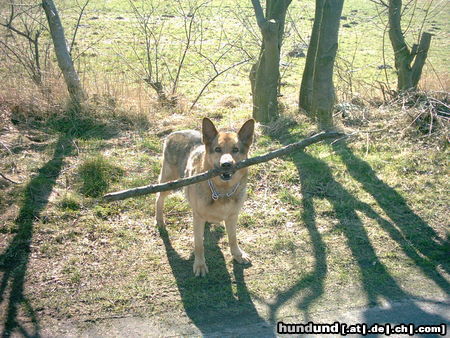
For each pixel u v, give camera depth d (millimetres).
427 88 10656
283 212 6578
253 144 8422
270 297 4973
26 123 9016
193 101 11734
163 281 5199
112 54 16094
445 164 7770
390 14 10375
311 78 9922
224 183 4945
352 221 6363
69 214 6348
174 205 6754
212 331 4469
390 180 7336
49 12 9594
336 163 7816
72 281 5145
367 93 10859
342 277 5270
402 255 5668
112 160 7828
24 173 7293
